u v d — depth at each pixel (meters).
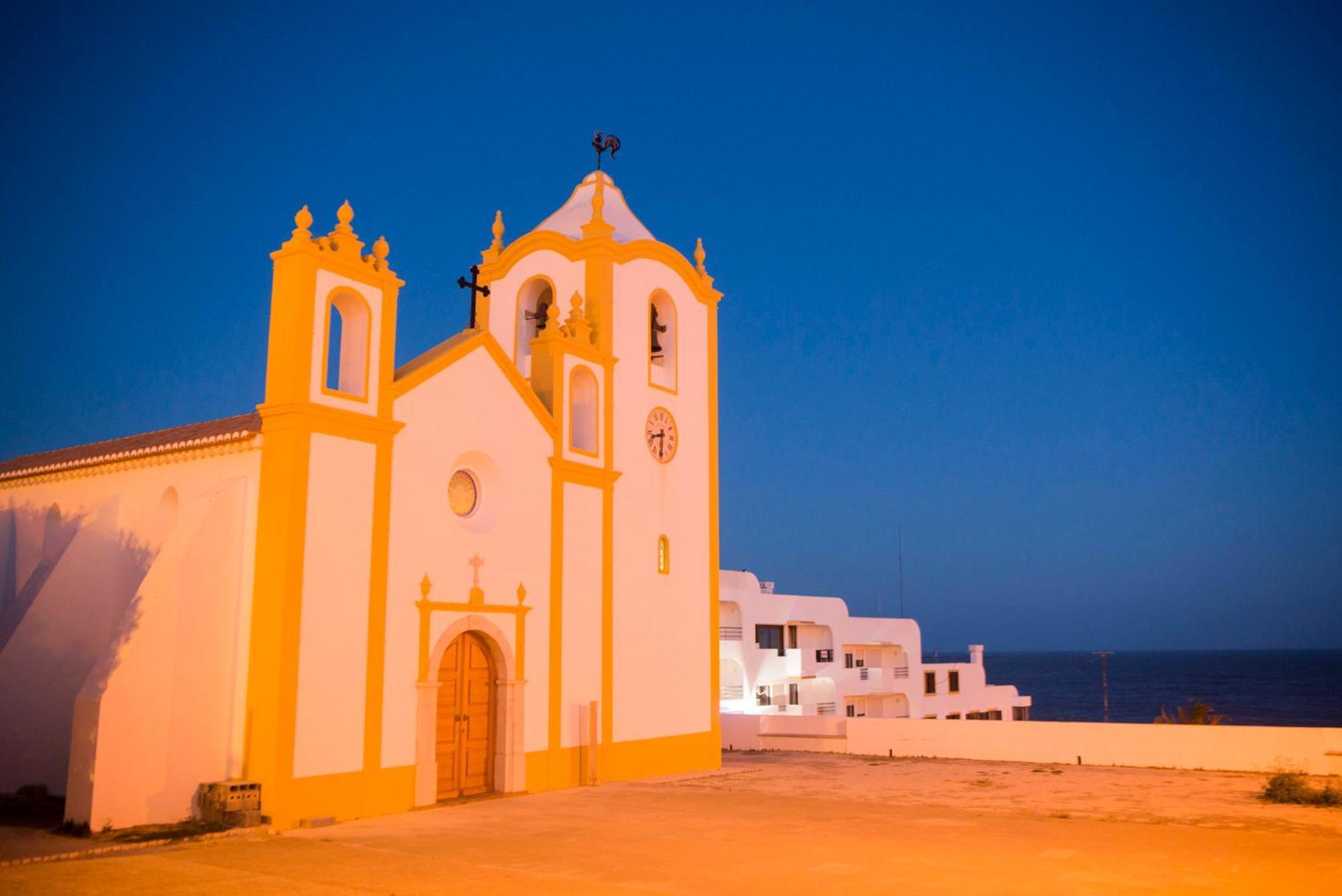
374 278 19.75
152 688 16.91
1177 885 12.98
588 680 23.97
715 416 29.55
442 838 16.41
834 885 13.07
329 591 18.27
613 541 25.27
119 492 21.78
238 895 12.41
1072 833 16.92
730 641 50.59
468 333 22.61
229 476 19.03
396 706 19.28
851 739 30.75
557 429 23.94
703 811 19.25
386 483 19.50
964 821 18.19
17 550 24.31
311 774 17.58
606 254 26.20
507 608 21.86
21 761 20.12
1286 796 20.45
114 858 14.56
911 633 62.16
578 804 20.17
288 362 18.28
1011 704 68.75
